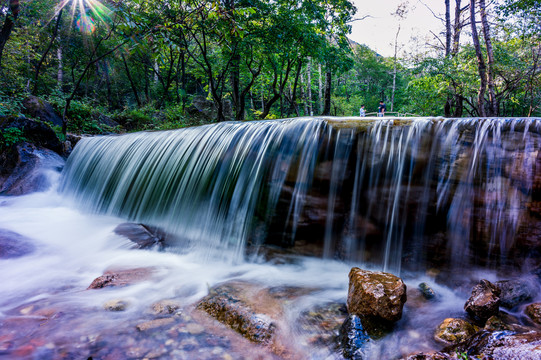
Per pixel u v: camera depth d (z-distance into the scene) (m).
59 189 8.31
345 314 2.47
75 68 24.70
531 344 1.43
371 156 3.68
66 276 3.33
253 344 2.04
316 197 3.87
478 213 3.12
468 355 1.63
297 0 13.19
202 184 5.00
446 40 16.92
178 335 2.13
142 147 6.96
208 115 18.75
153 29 4.47
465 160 3.23
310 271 3.58
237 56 13.91
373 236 3.60
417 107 17.70
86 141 9.37
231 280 3.23
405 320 2.34
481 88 11.98
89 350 1.94
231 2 11.15
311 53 13.92
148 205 5.74
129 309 2.52
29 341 2.04
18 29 14.50
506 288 2.64
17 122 8.66
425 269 3.32
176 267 3.62
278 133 4.41
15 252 3.83
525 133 3.01
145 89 29.19
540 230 2.85
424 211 3.37
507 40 14.30
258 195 4.20
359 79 52.31
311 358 1.91
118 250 4.14
